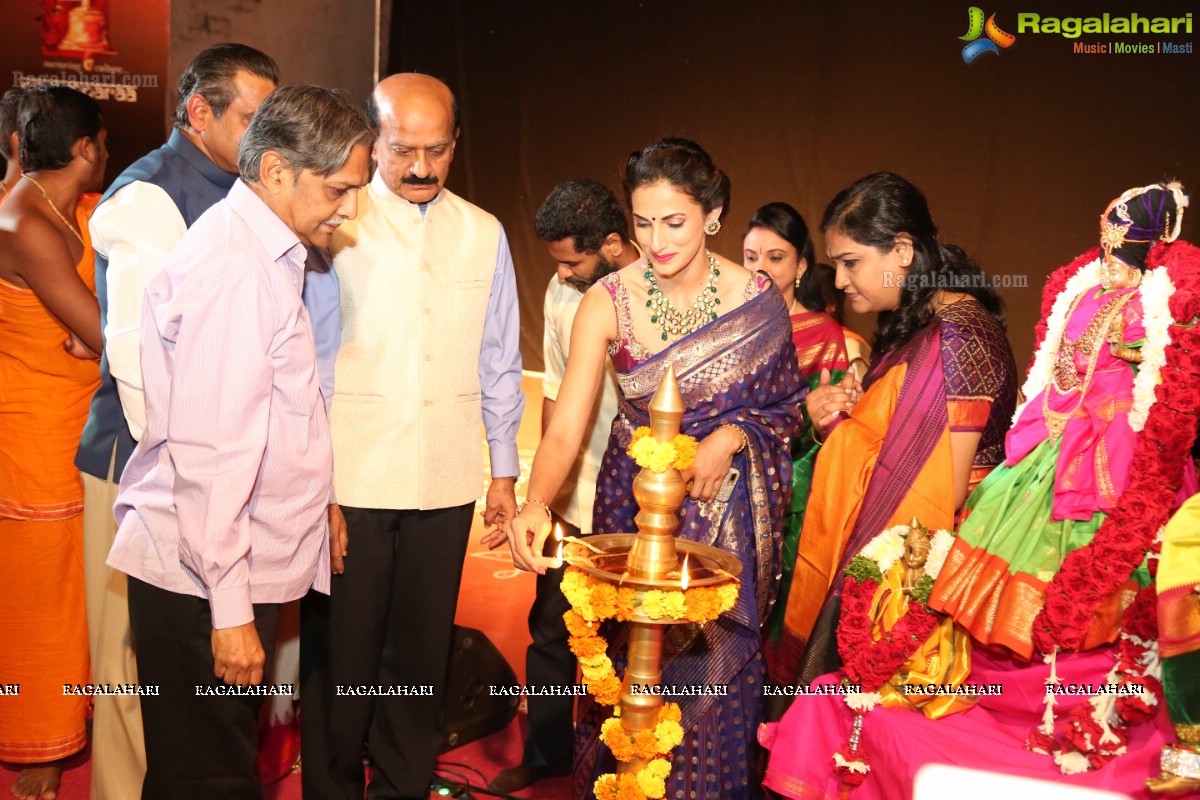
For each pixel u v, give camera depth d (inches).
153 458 86.0
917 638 90.2
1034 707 87.3
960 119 327.6
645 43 385.4
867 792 91.5
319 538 92.4
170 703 86.7
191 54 339.6
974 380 96.3
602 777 78.5
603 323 97.7
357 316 105.3
